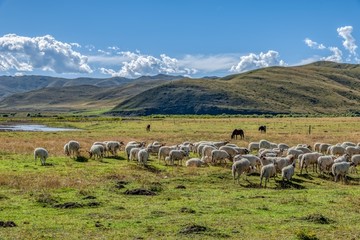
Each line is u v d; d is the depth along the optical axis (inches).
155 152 1806.1
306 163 1432.1
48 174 1244.5
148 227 721.0
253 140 2536.9
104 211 834.8
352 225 762.8
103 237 663.1
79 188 1059.3
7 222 725.9
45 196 932.0
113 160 1620.3
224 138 2677.2
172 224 745.6
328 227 744.3
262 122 4623.5
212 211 852.0
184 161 1636.3
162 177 1268.5
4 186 1062.4
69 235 672.4
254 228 731.4
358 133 2908.5
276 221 780.6
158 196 994.7
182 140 2544.3
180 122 4697.3
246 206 904.3
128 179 1217.4
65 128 4318.4
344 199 994.7
